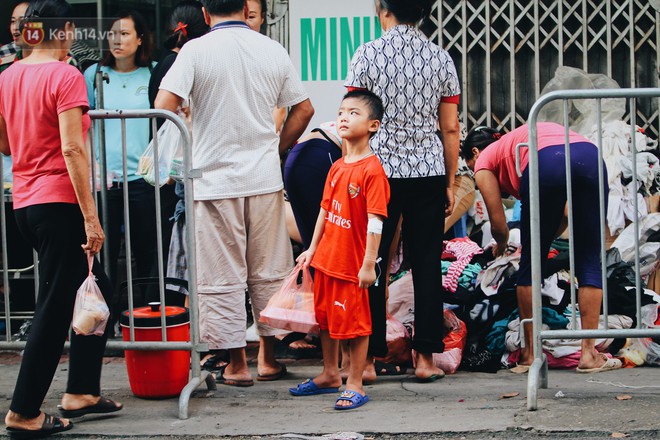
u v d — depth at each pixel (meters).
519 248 7.17
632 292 6.91
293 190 6.50
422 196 6.20
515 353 6.67
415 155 6.15
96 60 8.02
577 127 8.45
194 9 7.33
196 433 5.26
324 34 8.57
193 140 6.22
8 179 7.93
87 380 5.57
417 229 6.23
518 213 7.76
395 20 6.20
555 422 5.20
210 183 6.11
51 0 5.23
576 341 6.57
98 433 5.31
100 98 7.39
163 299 5.85
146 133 7.73
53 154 5.18
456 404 5.69
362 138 5.71
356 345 5.74
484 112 8.77
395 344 6.57
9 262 8.25
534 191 5.63
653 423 5.12
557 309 6.75
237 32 6.20
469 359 6.68
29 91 5.12
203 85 6.09
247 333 7.60
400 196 6.16
